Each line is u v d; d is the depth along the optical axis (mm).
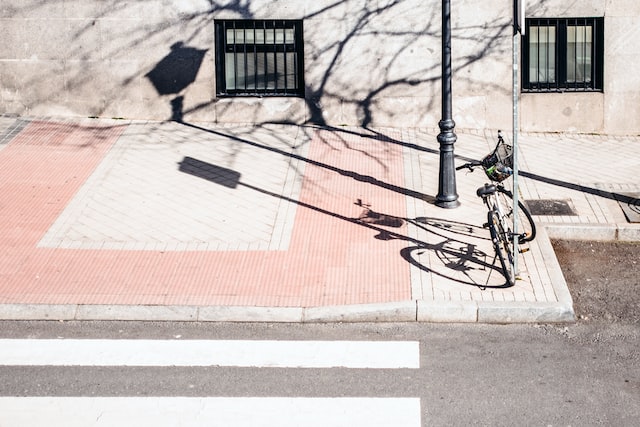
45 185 13477
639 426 7621
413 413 7855
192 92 16141
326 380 8492
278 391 8281
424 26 15633
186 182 13648
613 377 8500
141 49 15992
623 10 15492
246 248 11477
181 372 8680
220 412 7926
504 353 9039
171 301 10055
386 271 10781
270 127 16109
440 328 9680
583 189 13555
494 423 7688
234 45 16109
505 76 15828
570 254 11695
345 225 12195
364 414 7859
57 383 8461
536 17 15570
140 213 12555
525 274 10625
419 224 12195
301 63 16109
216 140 15445
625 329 9586
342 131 15945
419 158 14727
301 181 13758
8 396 8219
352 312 9812
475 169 14234
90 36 15969
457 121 16062
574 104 15922
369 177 13953
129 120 16297
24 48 16062
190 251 11383
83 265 10969
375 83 15938
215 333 9570
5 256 11195
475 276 10594
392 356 8984
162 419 7824
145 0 15773
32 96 16266
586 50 15891
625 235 12078
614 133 16016
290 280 10586
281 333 9562
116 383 8461
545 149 15273
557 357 8938
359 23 15672
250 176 13922
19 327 9711
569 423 7684
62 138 15383
